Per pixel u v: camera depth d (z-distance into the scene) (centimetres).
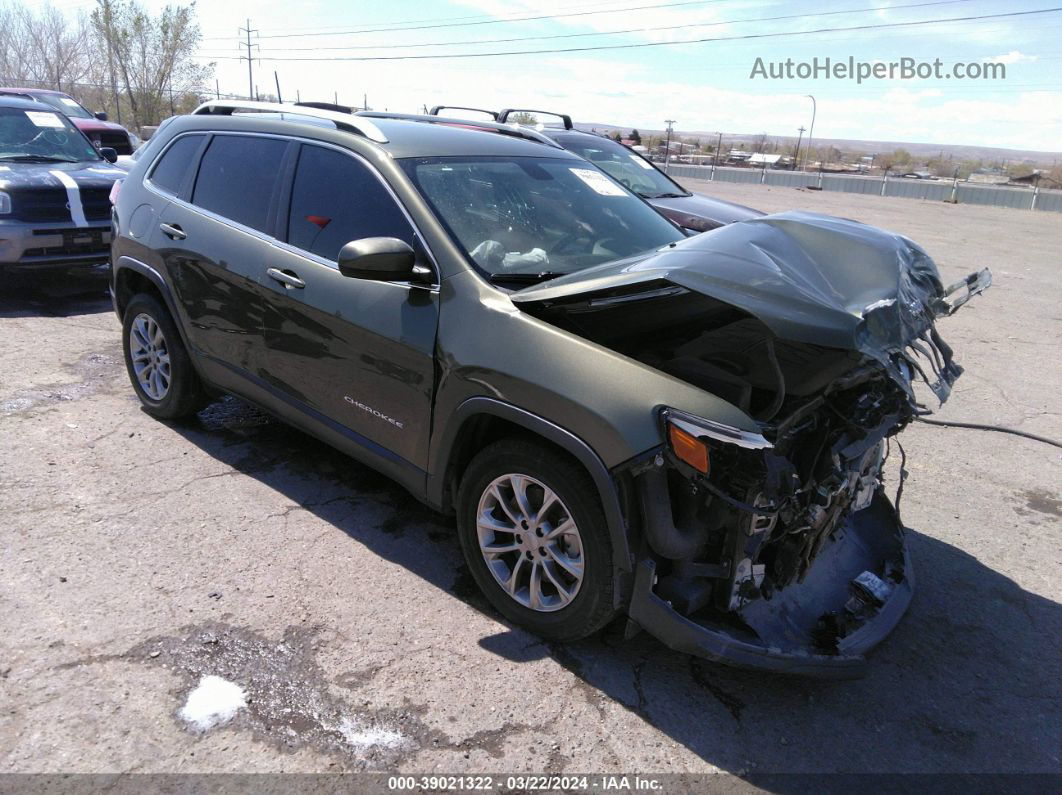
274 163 393
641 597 270
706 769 250
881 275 281
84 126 1580
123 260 468
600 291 276
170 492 396
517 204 360
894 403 306
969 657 319
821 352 270
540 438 293
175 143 461
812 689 292
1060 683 307
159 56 3750
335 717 258
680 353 302
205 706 258
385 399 335
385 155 348
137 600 309
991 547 407
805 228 304
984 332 871
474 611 318
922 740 271
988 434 562
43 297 781
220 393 447
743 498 259
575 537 283
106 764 233
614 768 247
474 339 299
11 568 322
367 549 358
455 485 327
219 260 401
